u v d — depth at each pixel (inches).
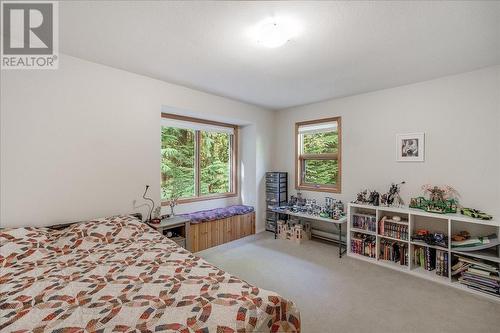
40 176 89.7
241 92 145.3
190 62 102.1
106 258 73.7
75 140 97.9
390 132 134.6
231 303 48.5
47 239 81.2
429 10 66.1
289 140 185.9
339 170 156.8
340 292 97.3
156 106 122.9
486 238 99.4
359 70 109.7
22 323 44.4
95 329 42.5
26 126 86.8
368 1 62.5
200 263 70.3
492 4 63.2
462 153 111.8
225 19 71.3
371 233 129.2
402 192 130.2
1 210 82.1
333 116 159.5
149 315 45.9
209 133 177.2
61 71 94.2
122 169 111.7
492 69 104.0
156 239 91.9
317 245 154.9
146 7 65.7
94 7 65.7
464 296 93.7
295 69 108.7
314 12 67.4
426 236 112.3
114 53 94.2
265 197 190.9
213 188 179.9
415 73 112.9
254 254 139.1
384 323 78.2
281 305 51.0
